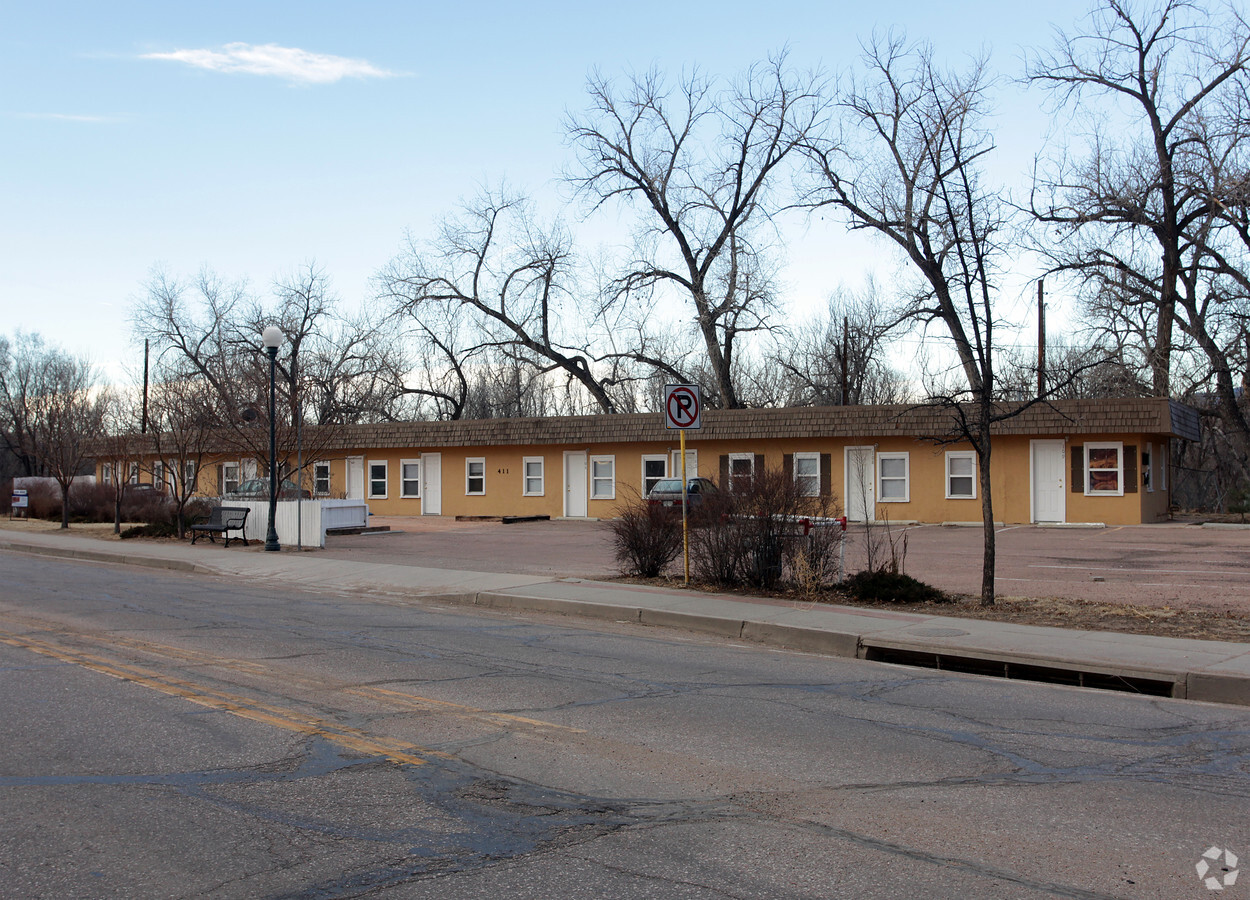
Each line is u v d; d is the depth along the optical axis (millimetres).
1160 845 5199
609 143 46781
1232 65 30031
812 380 53656
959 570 18453
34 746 6926
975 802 5902
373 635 12070
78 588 16734
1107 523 29234
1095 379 42250
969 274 14250
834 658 11133
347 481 39406
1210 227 32531
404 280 50469
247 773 6340
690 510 16719
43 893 4520
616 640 12047
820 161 35344
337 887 4598
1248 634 11492
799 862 4918
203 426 28125
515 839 5215
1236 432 34750
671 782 6238
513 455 37031
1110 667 9844
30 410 51750
